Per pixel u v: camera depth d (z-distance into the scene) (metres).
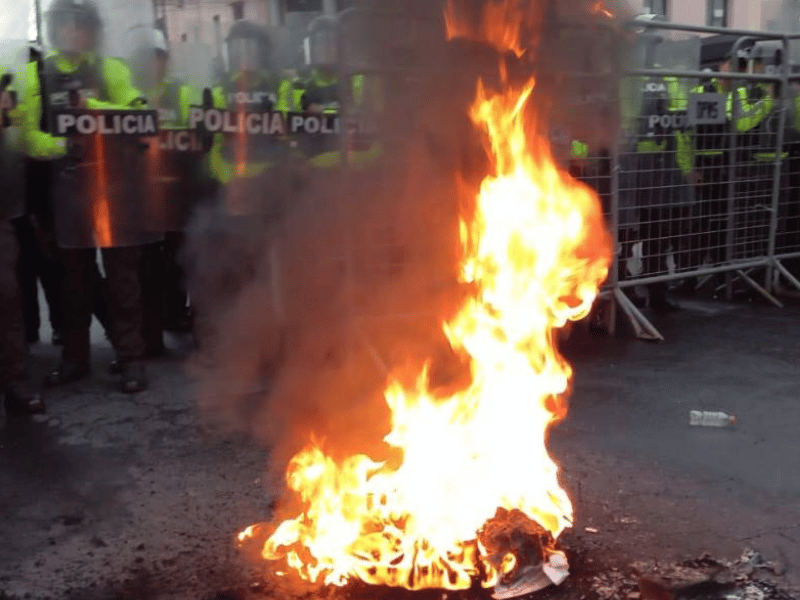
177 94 4.73
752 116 6.64
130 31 4.61
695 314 6.58
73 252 4.75
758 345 5.60
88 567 2.79
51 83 4.39
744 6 11.02
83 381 4.95
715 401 4.44
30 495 3.38
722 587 2.54
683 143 6.25
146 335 5.39
